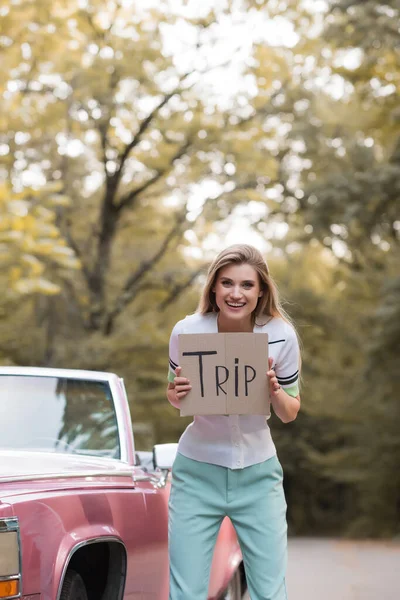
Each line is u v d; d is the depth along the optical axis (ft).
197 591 13.89
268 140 96.27
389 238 90.94
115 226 93.61
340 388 100.48
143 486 15.65
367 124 83.82
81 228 95.91
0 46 67.87
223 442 13.89
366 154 80.89
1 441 15.85
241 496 13.94
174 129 87.40
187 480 14.03
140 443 63.21
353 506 117.50
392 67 77.92
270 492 14.07
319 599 29.40
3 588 11.53
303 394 100.07
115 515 13.97
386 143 86.48
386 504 94.73
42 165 87.71
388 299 78.18
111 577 14.12
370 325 105.60
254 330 14.03
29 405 16.55
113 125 88.53
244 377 13.35
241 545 14.19
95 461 15.74
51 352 88.07
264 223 98.22
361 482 96.63
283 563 14.11
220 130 89.30
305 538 99.81
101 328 91.45
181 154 91.45
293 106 95.86
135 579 14.53
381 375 85.61
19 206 51.16
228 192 93.09
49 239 53.47
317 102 87.76
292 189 96.17
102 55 85.40
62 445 16.12
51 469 14.05
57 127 83.25
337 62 80.74
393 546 69.87
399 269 88.58
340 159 90.79
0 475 12.77
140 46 83.76
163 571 15.81
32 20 71.05
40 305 89.97
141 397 84.28
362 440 96.02
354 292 108.99
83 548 13.71
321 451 118.11
